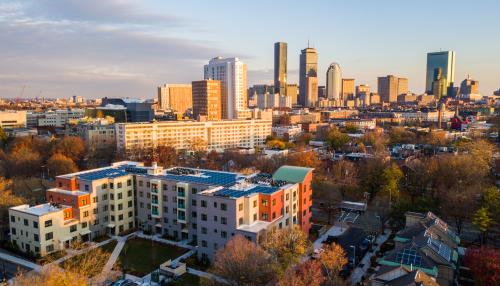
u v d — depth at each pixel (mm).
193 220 132250
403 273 88438
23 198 148625
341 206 170375
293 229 108312
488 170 199000
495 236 132500
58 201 136000
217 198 114312
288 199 127312
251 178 141250
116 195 139625
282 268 91188
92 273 104188
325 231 142375
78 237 130750
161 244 130250
